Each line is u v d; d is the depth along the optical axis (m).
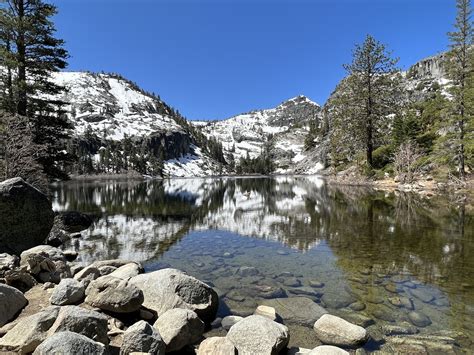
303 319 4.98
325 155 96.44
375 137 35.31
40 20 17.73
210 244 10.38
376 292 6.04
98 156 113.81
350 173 39.84
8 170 13.73
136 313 4.73
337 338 4.34
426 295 5.84
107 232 12.52
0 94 16.95
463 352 4.05
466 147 26.33
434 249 8.88
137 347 3.50
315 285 6.45
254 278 6.95
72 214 14.25
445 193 22.86
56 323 3.59
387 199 21.12
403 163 30.52
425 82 91.50
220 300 5.78
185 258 8.69
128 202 24.31
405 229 11.62
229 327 4.75
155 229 13.11
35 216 8.68
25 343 3.47
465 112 26.86
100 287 4.92
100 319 3.79
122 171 103.25
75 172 91.06
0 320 4.24
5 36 16.98
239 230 12.66
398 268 7.38
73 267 7.08
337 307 5.42
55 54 18.27
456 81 28.44
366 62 34.44
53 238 10.55
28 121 15.90
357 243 9.80
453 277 6.74
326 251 9.04
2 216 8.02
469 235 10.45
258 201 23.91
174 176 119.81
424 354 4.01
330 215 15.56
